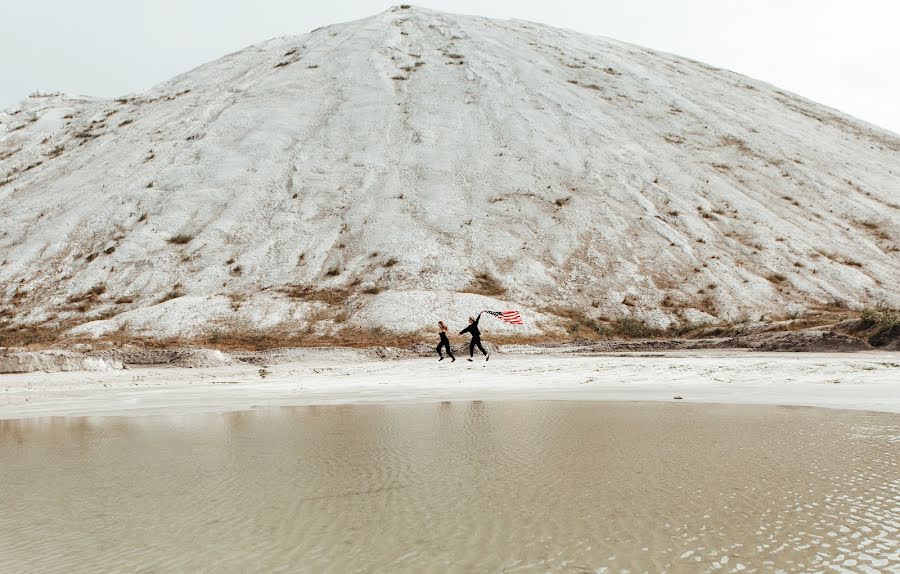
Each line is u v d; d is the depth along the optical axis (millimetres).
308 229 56438
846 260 53812
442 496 4992
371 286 47781
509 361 26859
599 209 58000
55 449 7832
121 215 59844
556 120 72000
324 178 63156
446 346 27188
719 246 54781
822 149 74625
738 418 9141
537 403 11773
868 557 3502
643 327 44406
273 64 89500
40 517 4672
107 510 4820
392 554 3705
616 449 6809
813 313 45656
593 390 14203
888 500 4672
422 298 43625
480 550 3734
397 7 108375
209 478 5883
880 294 48500
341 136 69438
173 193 62094
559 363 24500
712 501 4688
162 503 5000
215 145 69188
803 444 7000
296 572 3459
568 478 5500
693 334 42875
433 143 67375
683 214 58250
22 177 73125
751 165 68062
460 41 91188
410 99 75688
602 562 3490
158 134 74625
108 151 73875
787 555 3541
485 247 52844
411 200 58750
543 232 55219
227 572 3488
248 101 77688
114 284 51500
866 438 7336
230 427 9477
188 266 52750
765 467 5824
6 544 4039
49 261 55531
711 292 48719
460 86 78500
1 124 90500
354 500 4941
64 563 3684
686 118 77125
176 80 94250
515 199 59188
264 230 56906
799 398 11539
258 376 22703
